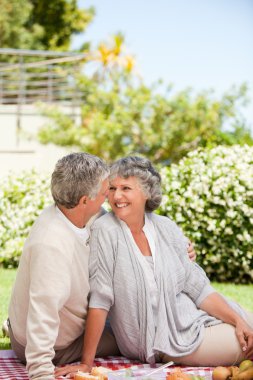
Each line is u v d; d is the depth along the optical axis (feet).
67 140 61.16
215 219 27.35
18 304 13.21
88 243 13.83
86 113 63.05
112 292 13.74
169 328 13.92
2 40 101.60
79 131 61.21
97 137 60.03
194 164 28.48
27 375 13.16
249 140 51.70
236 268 27.86
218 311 14.32
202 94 61.11
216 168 27.78
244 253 27.40
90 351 13.43
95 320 13.47
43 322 12.25
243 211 27.09
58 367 13.66
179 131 59.67
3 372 13.39
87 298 13.64
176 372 12.42
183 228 27.58
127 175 14.02
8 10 101.76
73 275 13.03
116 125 59.93
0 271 28.68
